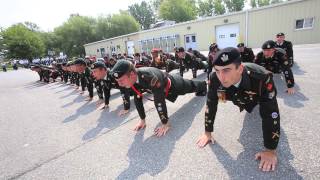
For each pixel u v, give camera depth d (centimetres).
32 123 416
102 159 243
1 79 1662
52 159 260
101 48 3394
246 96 202
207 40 2092
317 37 1533
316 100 324
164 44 2467
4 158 281
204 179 188
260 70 191
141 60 772
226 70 170
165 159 225
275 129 189
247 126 271
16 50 4806
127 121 350
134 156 240
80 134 325
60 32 5384
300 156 201
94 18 5531
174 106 384
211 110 231
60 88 831
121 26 5288
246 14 1795
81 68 509
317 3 1479
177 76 343
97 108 457
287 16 1619
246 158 209
